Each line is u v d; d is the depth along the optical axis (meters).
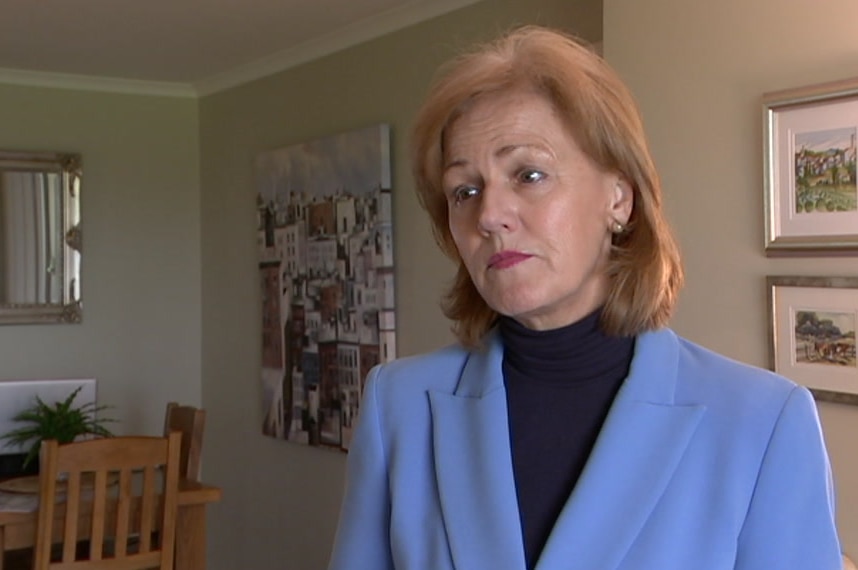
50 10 3.71
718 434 0.89
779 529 0.85
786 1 2.19
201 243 5.23
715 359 0.95
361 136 3.83
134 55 4.46
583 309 0.96
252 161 4.71
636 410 0.92
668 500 0.88
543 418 0.97
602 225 0.94
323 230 4.08
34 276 4.83
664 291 0.97
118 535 3.17
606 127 0.91
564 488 0.93
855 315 2.07
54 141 4.90
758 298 2.26
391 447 1.04
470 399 1.01
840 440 2.12
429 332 3.60
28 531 3.23
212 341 5.12
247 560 4.79
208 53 4.41
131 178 5.08
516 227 0.91
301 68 4.32
